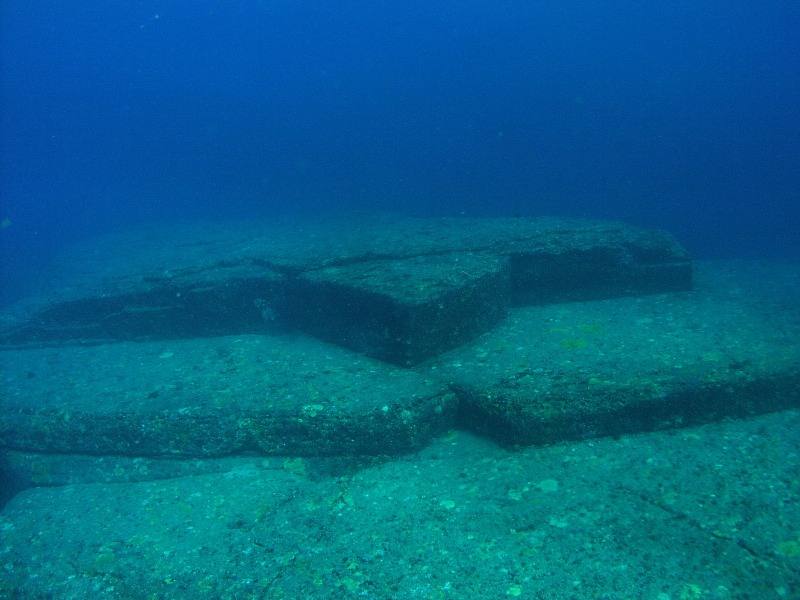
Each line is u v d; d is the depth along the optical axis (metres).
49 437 4.78
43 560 3.50
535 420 4.04
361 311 5.48
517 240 7.25
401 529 3.35
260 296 6.74
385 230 8.94
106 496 4.15
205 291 6.70
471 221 9.23
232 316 6.75
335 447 4.23
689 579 2.78
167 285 6.95
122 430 4.60
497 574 2.93
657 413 4.15
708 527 3.11
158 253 10.01
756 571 2.80
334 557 3.20
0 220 34.19
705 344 5.09
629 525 3.17
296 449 4.31
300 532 3.45
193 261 8.24
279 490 3.92
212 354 5.90
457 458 4.05
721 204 20.94
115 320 6.98
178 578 3.21
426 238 7.79
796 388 4.37
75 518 3.89
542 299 6.92
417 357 5.03
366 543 3.28
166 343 6.56
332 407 4.30
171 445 4.49
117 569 3.34
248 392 4.76
